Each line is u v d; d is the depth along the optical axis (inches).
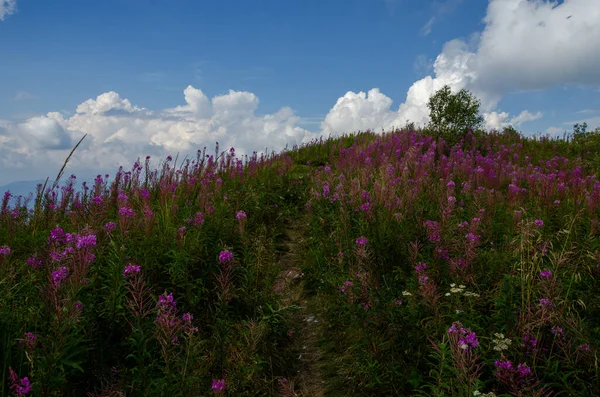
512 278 171.9
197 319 189.2
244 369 163.6
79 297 151.6
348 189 339.0
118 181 334.6
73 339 126.1
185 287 197.3
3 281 154.5
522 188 353.4
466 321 153.0
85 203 283.9
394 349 161.3
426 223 228.5
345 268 239.5
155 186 348.5
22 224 254.1
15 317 143.9
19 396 105.8
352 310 178.2
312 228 317.7
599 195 272.8
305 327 216.2
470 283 185.3
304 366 187.2
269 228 333.1
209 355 168.2
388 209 263.1
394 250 224.4
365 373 159.5
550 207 287.7
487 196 287.7
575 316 158.6
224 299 177.0
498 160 513.0
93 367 145.3
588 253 192.4
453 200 258.2
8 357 127.6
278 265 262.5
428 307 167.0
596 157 562.3
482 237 237.5
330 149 688.4
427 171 413.4
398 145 574.2
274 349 186.9
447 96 650.2
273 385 169.8
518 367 127.9
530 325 143.7
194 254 216.4
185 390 132.3
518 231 218.5
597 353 132.4
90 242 143.7
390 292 186.2
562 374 135.7
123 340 155.9
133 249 202.7
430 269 198.8
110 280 165.9
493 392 128.8
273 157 587.5
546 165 496.1
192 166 388.2
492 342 145.0
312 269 261.9
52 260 150.0
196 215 259.1
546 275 154.6
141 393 127.0
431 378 148.7
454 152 573.9
